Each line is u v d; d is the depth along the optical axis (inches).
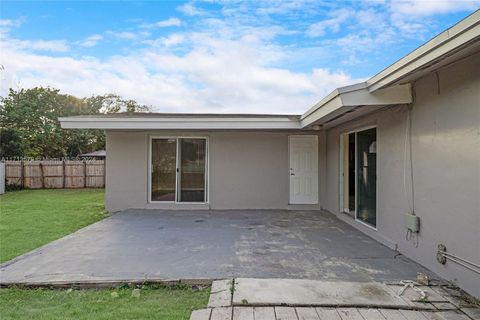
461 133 136.7
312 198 371.6
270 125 326.6
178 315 113.2
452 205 143.0
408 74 149.7
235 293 129.6
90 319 109.7
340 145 315.3
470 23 104.4
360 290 133.1
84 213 340.2
